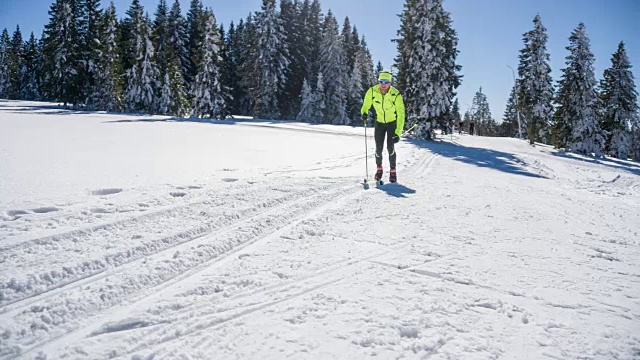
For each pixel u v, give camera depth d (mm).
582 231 4145
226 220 3799
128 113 32688
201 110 33094
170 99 34688
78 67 35594
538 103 25094
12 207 3727
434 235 3648
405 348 1754
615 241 3766
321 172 7465
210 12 33281
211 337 1821
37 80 53906
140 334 1830
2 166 5918
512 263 2941
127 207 4027
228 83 46125
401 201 5195
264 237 3436
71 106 38094
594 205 6020
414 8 22469
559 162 15500
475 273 2699
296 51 42875
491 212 4816
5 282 2189
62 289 2230
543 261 3021
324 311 2088
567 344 1811
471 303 2223
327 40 40875
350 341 1801
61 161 6828
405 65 24094
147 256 2826
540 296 2348
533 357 1697
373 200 5160
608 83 27703
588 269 2871
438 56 21906
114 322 1920
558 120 25703
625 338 1870
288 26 42906
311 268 2709
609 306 2236
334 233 3605
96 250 2795
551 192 7102
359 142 15406
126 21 39031
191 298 2213
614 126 27484
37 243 2840
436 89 21781
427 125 21828
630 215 5328
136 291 2281
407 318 2020
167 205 4211
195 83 33500
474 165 11281
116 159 7559
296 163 8727
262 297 2248
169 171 6547
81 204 4035
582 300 2307
